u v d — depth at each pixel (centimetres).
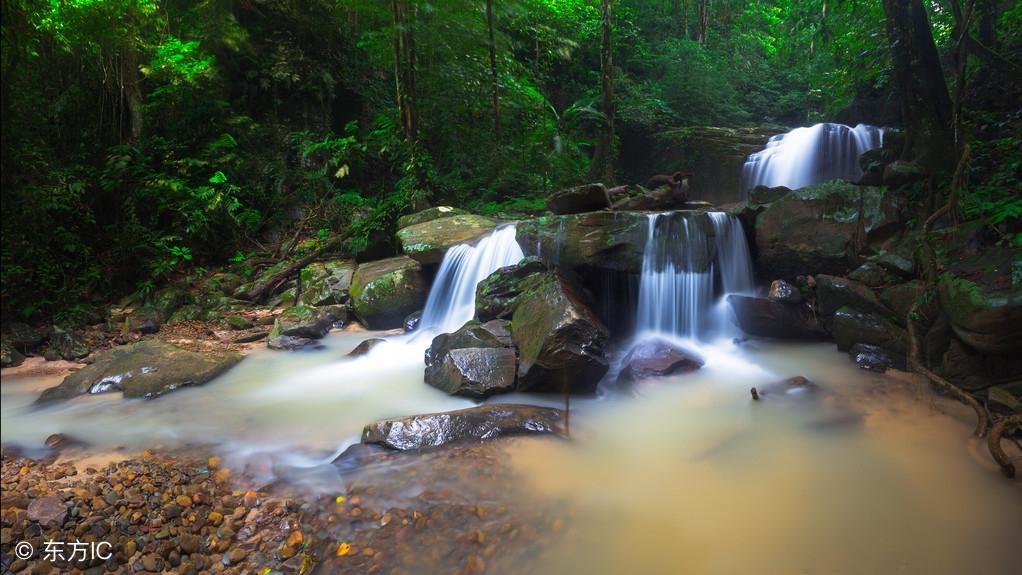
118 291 858
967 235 501
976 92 832
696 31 2072
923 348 491
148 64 1004
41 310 741
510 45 1251
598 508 310
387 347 680
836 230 620
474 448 380
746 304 624
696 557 266
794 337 616
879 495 319
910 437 387
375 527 292
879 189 627
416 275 798
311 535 285
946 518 293
